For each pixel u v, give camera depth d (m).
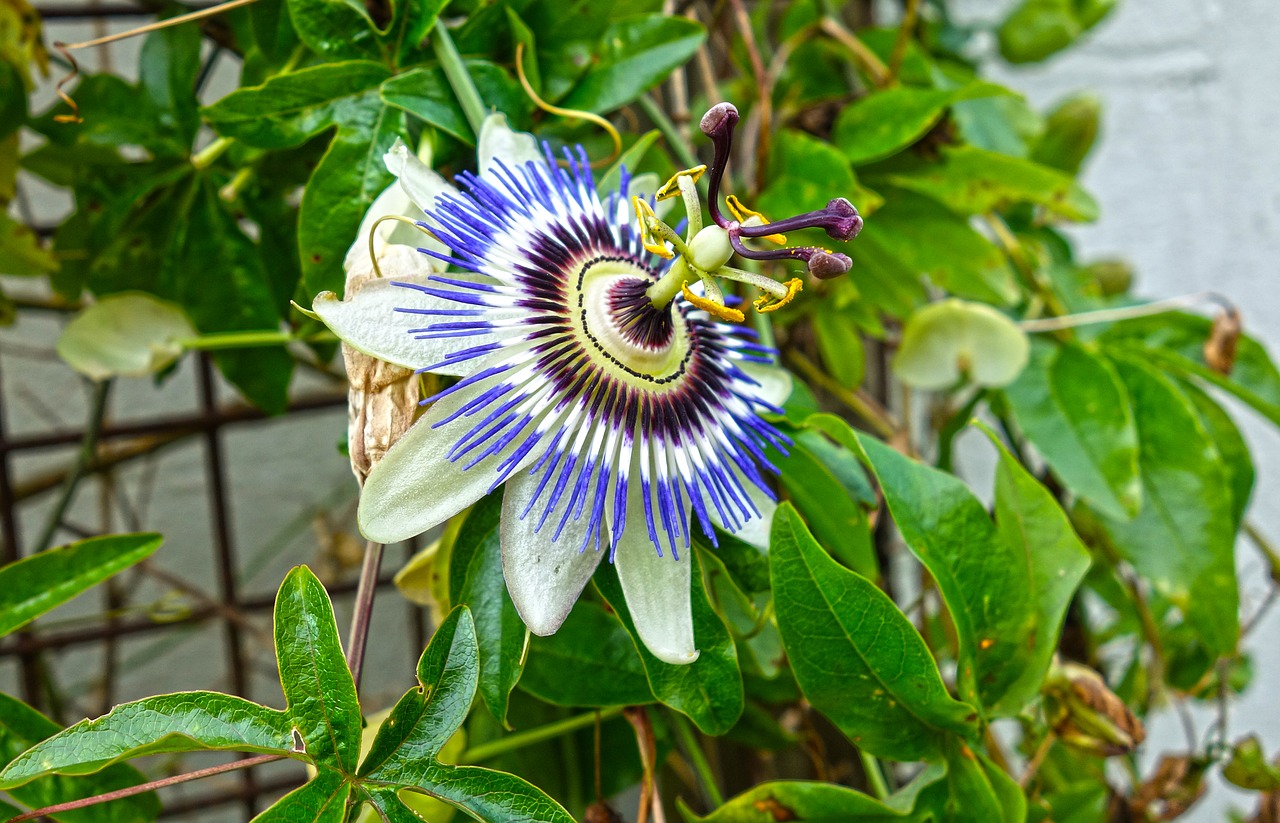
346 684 0.17
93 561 0.20
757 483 0.19
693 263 0.19
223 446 0.41
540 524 0.17
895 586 0.40
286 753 0.16
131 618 0.40
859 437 0.20
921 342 0.28
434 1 0.21
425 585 0.22
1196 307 0.45
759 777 0.32
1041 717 0.24
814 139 0.29
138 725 0.16
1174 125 0.44
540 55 0.23
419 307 0.18
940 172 0.28
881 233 0.29
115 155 0.25
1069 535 0.21
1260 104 0.42
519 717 0.24
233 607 0.33
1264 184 0.43
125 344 0.26
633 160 0.22
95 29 0.36
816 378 0.32
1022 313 0.30
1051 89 0.46
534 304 0.18
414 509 0.17
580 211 0.20
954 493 0.20
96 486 0.41
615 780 0.25
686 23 0.23
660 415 0.19
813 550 0.18
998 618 0.20
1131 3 0.44
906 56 0.33
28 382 0.39
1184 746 0.46
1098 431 0.26
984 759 0.20
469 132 0.21
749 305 0.26
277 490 0.42
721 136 0.18
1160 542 0.26
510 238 0.19
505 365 0.18
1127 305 0.30
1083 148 0.34
